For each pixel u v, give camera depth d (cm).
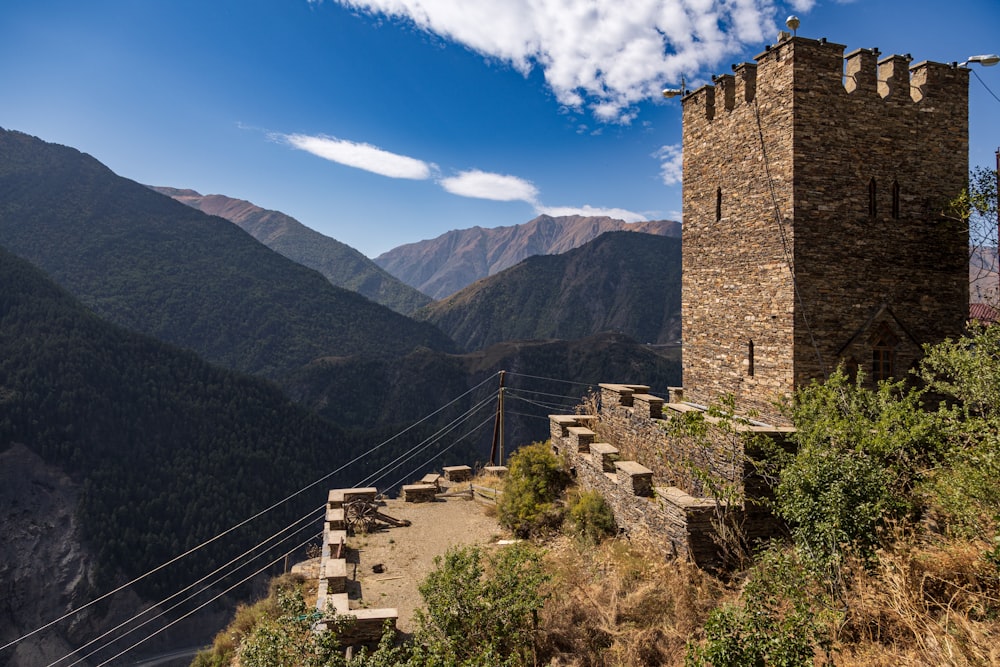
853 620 787
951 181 1585
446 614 1038
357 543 1777
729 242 1672
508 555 1173
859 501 823
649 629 1054
